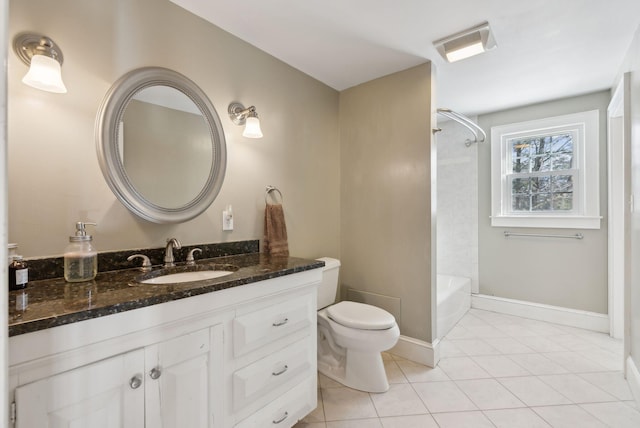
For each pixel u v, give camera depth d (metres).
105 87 1.23
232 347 1.08
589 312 2.63
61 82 1.03
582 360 2.08
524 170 2.99
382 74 2.25
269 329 1.21
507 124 3.02
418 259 2.11
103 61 1.23
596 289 2.61
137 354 0.84
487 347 2.31
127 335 0.82
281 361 1.27
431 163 2.06
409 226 2.15
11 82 1.02
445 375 1.92
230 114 1.72
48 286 0.99
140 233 1.34
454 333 2.57
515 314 2.96
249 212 1.83
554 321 2.77
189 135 1.49
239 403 1.10
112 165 1.22
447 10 1.53
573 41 1.80
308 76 2.25
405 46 1.86
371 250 2.36
